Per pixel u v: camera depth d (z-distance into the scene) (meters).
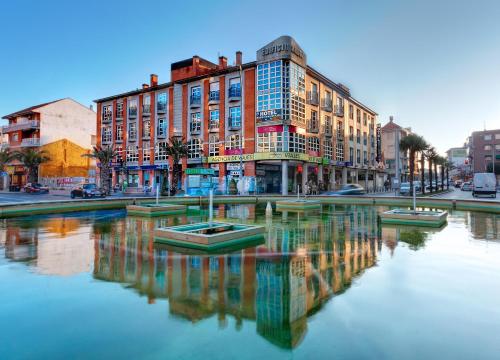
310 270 5.60
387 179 66.25
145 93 41.12
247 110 31.80
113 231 9.91
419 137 33.94
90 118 50.88
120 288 4.68
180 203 21.00
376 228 10.55
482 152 77.44
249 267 5.80
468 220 12.78
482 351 3.01
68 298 4.28
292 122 30.09
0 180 49.34
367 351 3.00
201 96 35.47
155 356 2.91
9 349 3.03
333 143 38.81
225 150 33.09
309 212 16.38
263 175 32.97
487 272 5.49
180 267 5.78
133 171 42.44
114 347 3.07
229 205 21.36
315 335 3.30
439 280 5.06
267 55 30.36
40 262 6.11
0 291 4.54
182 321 3.62
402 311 3.88
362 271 5.55
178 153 32.34
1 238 8.63
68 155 48.00
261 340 3.20
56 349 3.03
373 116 54.44
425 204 19.58
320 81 36.28
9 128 49.03
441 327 3.49
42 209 14.88
